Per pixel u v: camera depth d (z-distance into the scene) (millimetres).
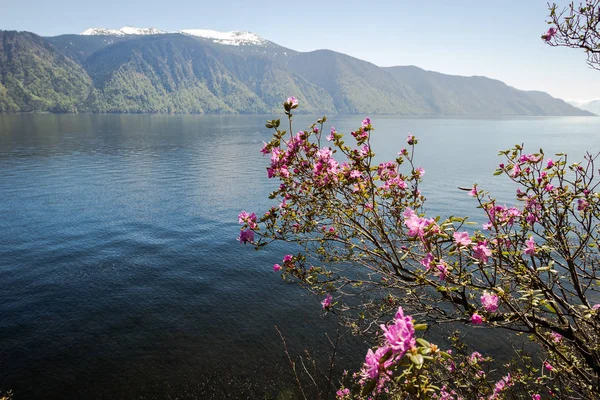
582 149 94312
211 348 14953
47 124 175875
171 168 65125
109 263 23422
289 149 4582
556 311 3627
